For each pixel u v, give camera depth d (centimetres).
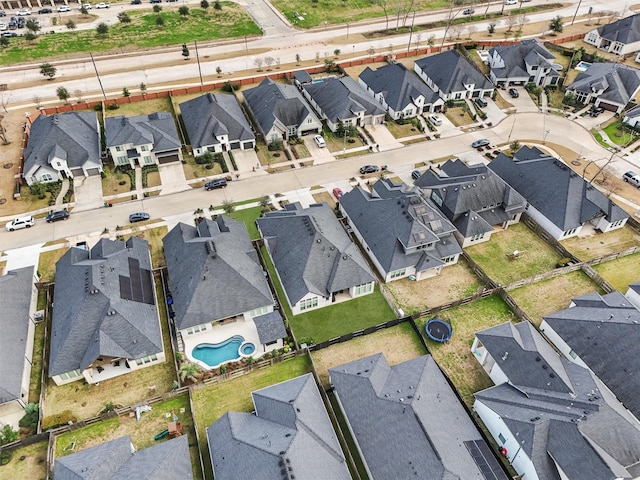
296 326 6438
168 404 5516
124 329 5812
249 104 11062
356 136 10456
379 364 5547
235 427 4916
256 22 16000
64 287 6438
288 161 9725
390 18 16450
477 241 7862
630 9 17200
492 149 10138
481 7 17412
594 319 5984
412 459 4572
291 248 6988
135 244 7194
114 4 17150
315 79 12531
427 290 7019
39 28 14538
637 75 11469
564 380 5231
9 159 9512
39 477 4884
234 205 8550
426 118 11138
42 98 11606
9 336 5847
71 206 8500
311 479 4350
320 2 17525
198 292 6241
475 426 5116
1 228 8031
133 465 4600
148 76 12731
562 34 15225
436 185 8425
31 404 5403
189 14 16375
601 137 10506
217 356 6047
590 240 7912
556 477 4619
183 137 10281
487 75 13088
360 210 7838
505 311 6675
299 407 4975
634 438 4800
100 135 10300
